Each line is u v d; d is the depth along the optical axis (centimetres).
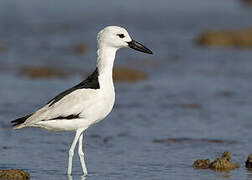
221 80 2238
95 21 4222
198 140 1422
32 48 2934
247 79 2252
